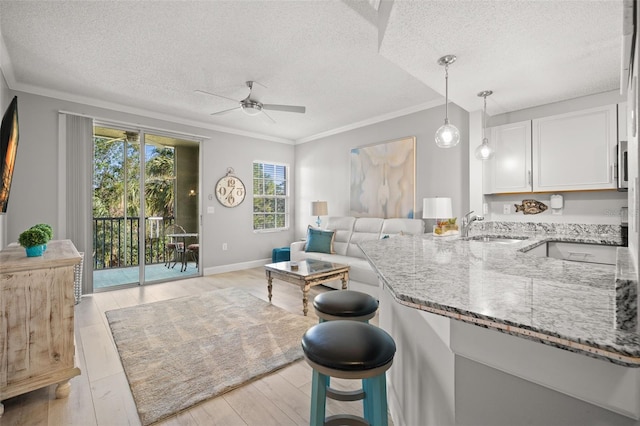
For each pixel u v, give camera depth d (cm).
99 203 494
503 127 351
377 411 109
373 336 112
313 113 468
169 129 479
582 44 214
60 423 165
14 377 174
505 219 372
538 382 76
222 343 257
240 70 323
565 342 61
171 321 305
